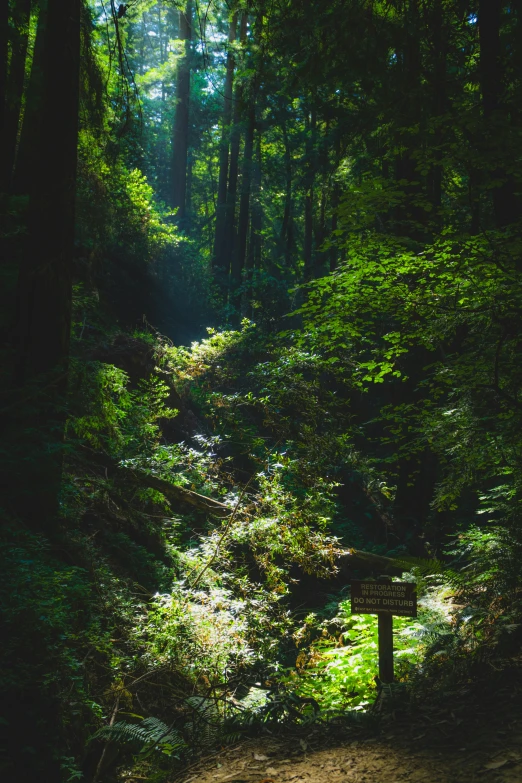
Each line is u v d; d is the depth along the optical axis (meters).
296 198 31.77
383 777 3.38
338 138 19.19
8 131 12.30
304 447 10.48
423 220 12.20
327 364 10.19
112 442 10.91
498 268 7.00
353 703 5.92
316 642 8.71
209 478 11.38
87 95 11.66
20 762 4.71
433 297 7.74
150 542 10.16
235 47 17.33
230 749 4.36
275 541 9.40
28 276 8.91
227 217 29.56
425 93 9.10
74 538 8.34
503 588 6.16
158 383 13.45
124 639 7.27
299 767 3.72
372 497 16.64
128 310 18.52
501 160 6.75
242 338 15.77
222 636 7.46
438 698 4.46
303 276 28.61
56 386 8.84
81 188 15.03
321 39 9.87
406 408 8.91
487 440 7.63
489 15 9.29
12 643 5.17
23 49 12.12
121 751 5.79
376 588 5.37
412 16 10.28
